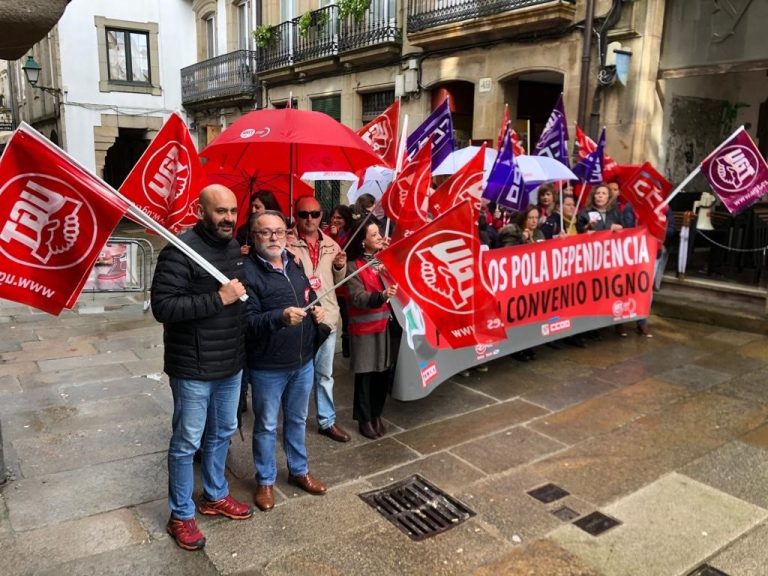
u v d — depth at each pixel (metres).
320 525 3.31
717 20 8.02
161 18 19.95
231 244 3.04
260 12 16.34
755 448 4.22
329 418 4.36
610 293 6.42
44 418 4.63
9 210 2.57
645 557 3.07
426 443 4.30
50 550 3.04
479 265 3.75
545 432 4.47
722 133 9.87
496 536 3.24
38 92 22.03
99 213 2.67
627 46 8.60
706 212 8.49
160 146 4.39
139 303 8.73
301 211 4.10
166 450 4.14
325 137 4.14
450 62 11.10
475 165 4.66
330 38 14.13
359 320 4.15
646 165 6.57
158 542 3.12
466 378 5.58
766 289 7.43
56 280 2.71
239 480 3.77
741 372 5.71
